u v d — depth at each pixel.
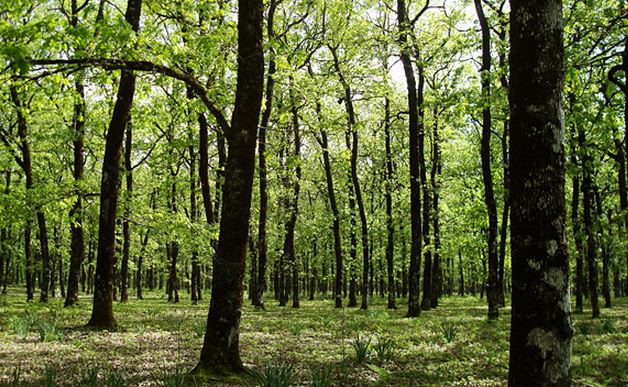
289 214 31.69
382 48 23.23
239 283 8.80
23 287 66.81
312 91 14.76
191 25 11.43
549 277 5.13
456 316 22.97
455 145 34.41
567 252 5.21
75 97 12.00
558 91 5.38
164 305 29.80
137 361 9.94
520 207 5.33
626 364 10.49
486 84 15.12
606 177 26.67
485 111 20.56
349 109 26.95
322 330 16.20
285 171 26.67
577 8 13.20
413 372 9.55
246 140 8.95
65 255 42.41
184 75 10.53
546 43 5.37
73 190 16.50
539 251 5.17
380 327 17.16
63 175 33.34
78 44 7.87
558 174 5.28
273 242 38.66
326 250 51.41
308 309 28.52
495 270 20.41
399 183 34.44
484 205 31.91
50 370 7.29
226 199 8.86
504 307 32.09
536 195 5.23
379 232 36.78
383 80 24.31
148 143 31.67
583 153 10.69
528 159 5.32
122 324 16.52
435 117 26.42
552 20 5.38
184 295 53.25
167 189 29.19
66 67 8.91
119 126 15.09
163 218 17.11
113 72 10.89
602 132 10.92
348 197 36.84
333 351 11.81
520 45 5.46
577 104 10.97
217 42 10.57
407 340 14.03
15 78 8.69
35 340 12.28
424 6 24.27
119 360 9.99
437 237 30.89
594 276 23.52
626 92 10.44
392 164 37.31
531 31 5.40
